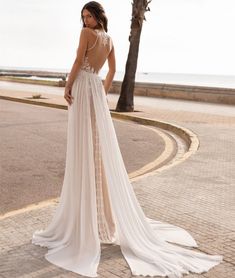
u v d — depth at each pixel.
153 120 13.96
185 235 4.41
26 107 18.25
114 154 4.14
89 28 4.04
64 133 11.77
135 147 10.15
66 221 4.22
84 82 4.07
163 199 5.69
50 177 7.28
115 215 4.04
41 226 4.68
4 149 9.54
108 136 4.12
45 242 4.20
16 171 7.64
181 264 3.75
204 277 3.59
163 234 4.41
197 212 5.19
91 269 3.65
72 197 4.11
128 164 8.42
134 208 4.22
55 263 3.79
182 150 9.98
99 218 4.13
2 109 17.25
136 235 4.09
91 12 4.07
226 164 7.92
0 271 3.63
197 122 13.59
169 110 17.17
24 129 12.33
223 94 21.00
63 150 9.53
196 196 5.87
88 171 4.05
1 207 5.70
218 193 6.04
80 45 4.00
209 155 8.73
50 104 18.77
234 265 3.80
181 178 6.84
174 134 12.33
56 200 5.73
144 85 25.31
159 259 3.81
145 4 16.33
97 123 4.07
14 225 4.71
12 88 29.95
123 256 3.95
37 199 6.07
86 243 4.00
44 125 13.11
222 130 12.01
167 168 7.53
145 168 8.09
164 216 5.03
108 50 4.19
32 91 26.77
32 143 10.27
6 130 12.11
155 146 10.33
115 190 4.06
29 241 4.28
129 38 16.38
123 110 16.41
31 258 3.90
